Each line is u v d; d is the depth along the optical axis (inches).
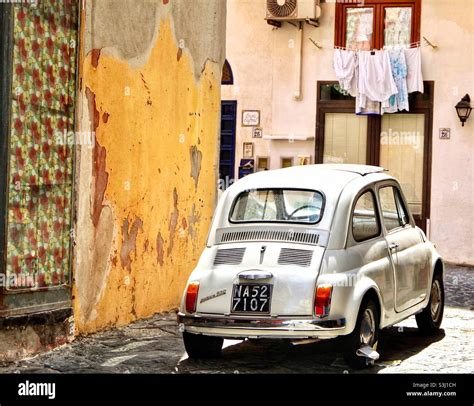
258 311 315.3
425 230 780.0
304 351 366.0
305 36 804.6
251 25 822.5
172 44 457.4
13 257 333.7
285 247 326.0
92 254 385.4
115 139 401.4
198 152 492.7
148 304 438.6
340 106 798.5
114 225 402.6
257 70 821.2
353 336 320.2
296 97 805.9
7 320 329.1
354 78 786.2
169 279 460.1
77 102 369.7
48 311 352.5
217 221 348.2
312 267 317.1
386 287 344.2
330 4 796.6
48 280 354.6
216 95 517.7
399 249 366.6
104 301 397.1
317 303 310.5
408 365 338.3
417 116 783.7
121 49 405.1
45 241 352.5
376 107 781.9
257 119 821.2
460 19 768.9
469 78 768.3
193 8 483.2
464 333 413.1
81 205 375.2
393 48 785.6
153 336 390.9
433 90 776.3
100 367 327.3
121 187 407.8
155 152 440.5
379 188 369.1
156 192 442.6
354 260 327.3
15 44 332.5
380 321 338.3
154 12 436.1
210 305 323.0
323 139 804.0
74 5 367.9
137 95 420.8
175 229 465.7
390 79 773.3
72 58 367.9
